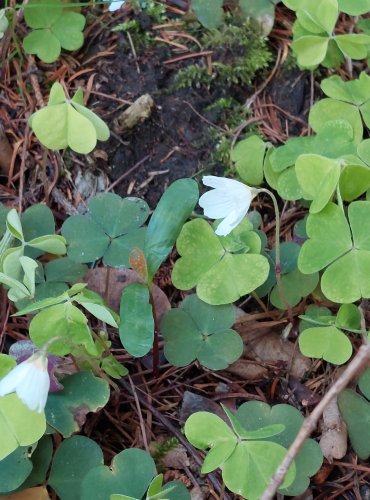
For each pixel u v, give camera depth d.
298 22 0.24
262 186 0.23
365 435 0.19
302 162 0.20
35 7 0.25
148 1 0.26
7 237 0.21
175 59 0.25
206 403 0.20
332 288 0.19
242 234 0.20
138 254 0.18
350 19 0.26
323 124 0.22
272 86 0.25
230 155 0.24
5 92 0.25
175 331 0.20
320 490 0.19
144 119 0.24
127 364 0.21
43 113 0.21
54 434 0.19
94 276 0.22
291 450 0.14
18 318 0.22
